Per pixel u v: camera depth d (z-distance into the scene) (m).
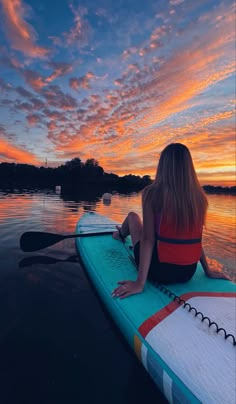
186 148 1.72
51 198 10.66
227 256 3.68
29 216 5.66
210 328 1.41
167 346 1.32
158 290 1.83
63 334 1.68
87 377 1.36
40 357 1.47
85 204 9.20
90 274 2.43
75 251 3.35
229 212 8.80
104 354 1.53
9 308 1.94
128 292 1.77
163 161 1.71
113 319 1.75
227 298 1.73
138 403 1.23
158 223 1.68
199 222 1.71
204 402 1.02
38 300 2.08
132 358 1.50
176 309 1.60
